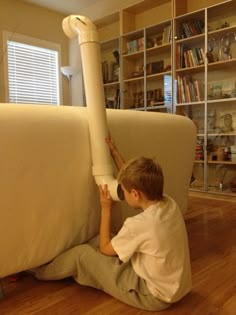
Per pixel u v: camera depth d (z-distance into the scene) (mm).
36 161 1067
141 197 1065
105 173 1219
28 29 4629
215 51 3297
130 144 1443
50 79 4949
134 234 1034
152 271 1020
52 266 1220
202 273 1341
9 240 1050
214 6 3152
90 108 1242
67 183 1176
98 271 1140
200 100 3377
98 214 1322
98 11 4648
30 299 1131
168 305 1062
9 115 996
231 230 1959
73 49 5043
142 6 3955
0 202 1002
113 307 1078
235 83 3254
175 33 3498
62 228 1189
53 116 1122
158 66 3844
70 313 1040
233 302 1108
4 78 4391
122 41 4047
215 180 3318
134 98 4117
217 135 3307
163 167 1660
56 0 4555
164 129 1652
